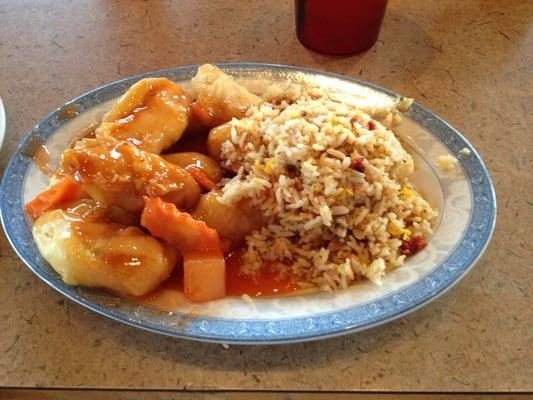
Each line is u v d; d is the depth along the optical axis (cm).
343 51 51
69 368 29
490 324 31
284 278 34
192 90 42
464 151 38
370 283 32
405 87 48
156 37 53
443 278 31
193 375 29
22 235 33
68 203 35
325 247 35
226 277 34
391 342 30
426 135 40
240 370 29
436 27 55
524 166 41
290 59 51
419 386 29
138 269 30
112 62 50
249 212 35
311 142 35
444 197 36
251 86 43
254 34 54
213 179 37
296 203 34
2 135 39
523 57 51
